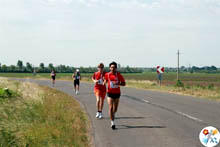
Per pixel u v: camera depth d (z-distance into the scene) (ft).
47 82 188.34
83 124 44.50
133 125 44.55
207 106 66.44
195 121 47.50
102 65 51.24
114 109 42.70
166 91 112.68
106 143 34.06
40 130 36.86
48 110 52.08
